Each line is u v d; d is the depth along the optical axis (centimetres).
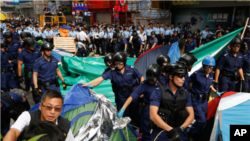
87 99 278
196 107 344
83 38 986
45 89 394
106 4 2166
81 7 2206
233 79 458
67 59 576
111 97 489
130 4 1605
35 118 175
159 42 1380
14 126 165
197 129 343
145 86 307
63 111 256
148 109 301
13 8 3634
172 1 1559
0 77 477
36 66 385
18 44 611
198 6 1441
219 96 333
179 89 235
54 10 2244
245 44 455
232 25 1373
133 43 894
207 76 340
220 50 523
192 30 1545
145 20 1569
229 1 1311
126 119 296
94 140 243
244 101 280
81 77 564
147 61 547
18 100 285
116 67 364
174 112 235
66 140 113
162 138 248
